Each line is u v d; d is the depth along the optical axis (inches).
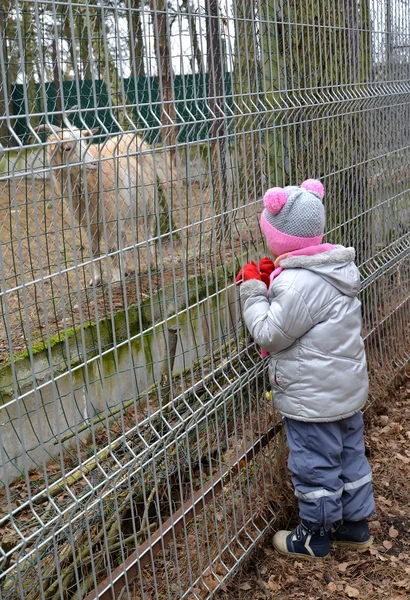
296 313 102.6
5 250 151.1
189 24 92.1
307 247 105.8
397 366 186.7
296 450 110.5
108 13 92.6
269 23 113.7
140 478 98.7
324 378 105.5
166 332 89.1
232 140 107.7
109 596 84.2
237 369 117.7
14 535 97.0
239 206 106.1
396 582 110.7
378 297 175.3
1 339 143.9
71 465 134.1
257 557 116.3
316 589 109.7
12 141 79.4
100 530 100.7
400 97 180.2
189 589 98.0
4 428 134.5
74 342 149.9
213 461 118.0
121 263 80.4
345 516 115.6
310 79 126.8
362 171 157.8
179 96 95.4
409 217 195.9
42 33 90.0
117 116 89.9
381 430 160.6
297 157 125.0
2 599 80.7
